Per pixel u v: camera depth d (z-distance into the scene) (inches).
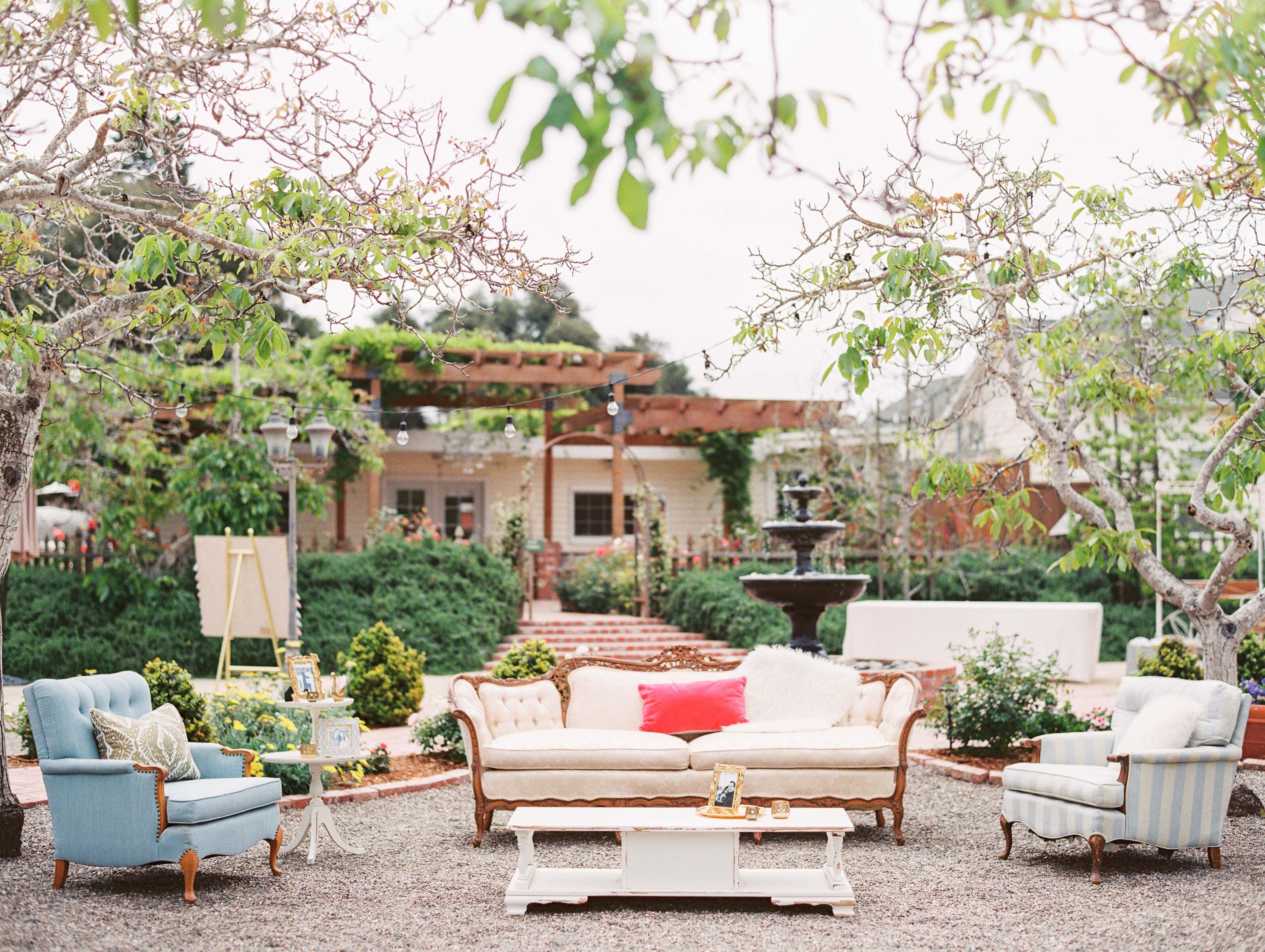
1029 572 724.7
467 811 302.2
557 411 928.3
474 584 669.3
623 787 267.4
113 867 220.2
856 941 190.9
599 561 769.6
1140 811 229.1
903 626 578.2
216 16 104.8
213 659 597.9
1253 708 349.7
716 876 213.9
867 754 267.9
